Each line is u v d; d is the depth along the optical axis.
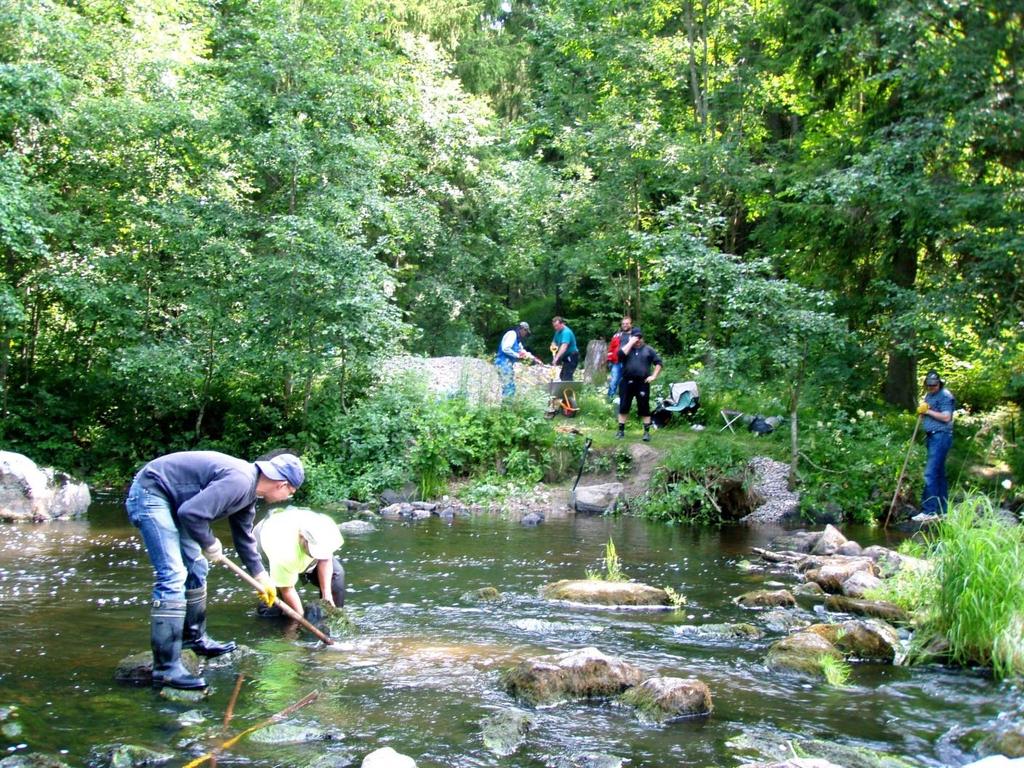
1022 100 12.82
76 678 5.17
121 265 16.16
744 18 19.14
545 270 26.20
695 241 14.11
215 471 5.19
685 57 20.03
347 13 17.23
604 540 11.13
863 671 5.73
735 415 15.80
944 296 13.63
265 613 6.77
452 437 14.88
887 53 14.04
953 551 6.23
